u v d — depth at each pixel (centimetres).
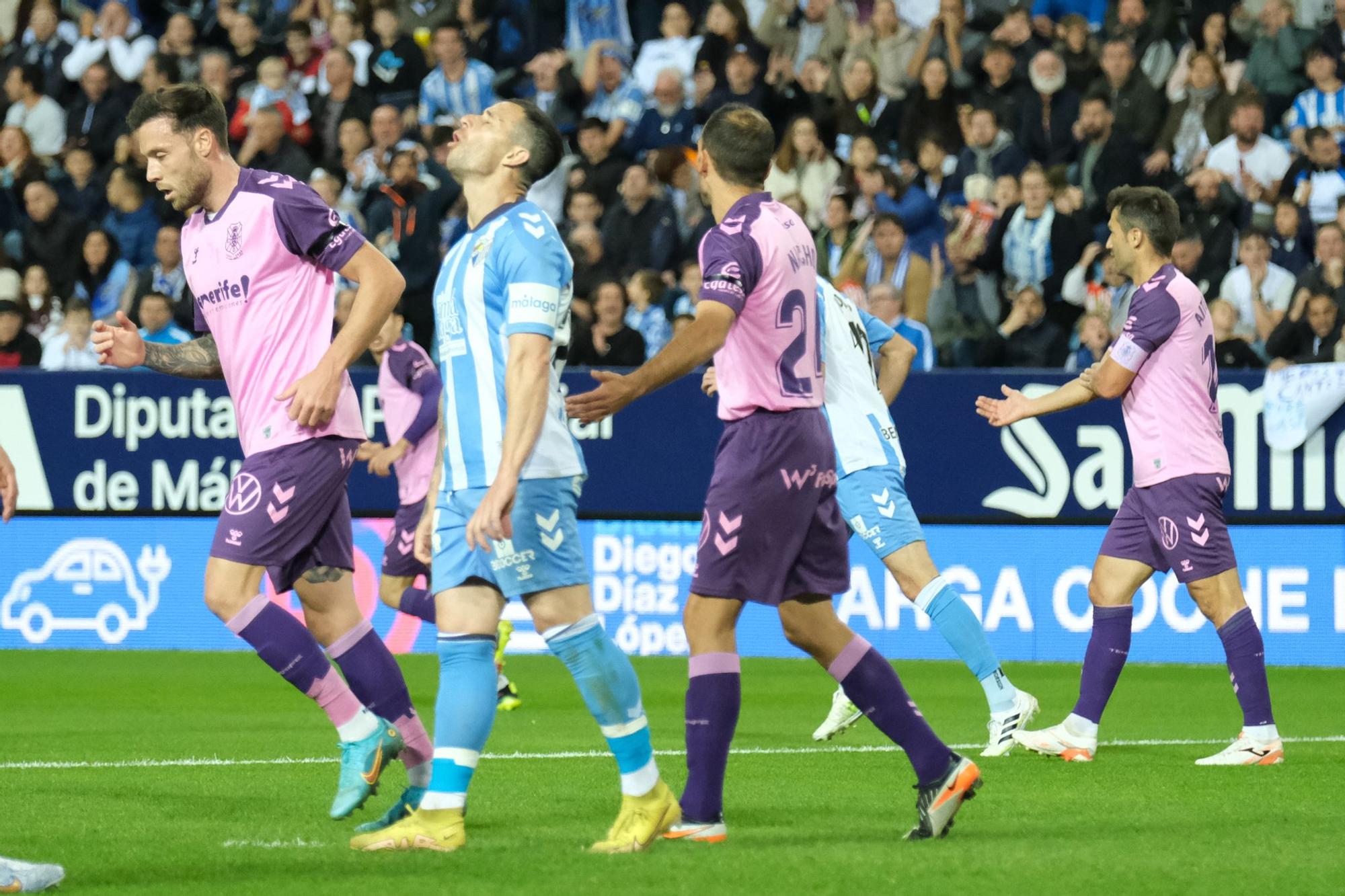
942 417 3709
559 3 5234
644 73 5122
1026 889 1268
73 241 4753
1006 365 4141
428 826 1476
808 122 4578
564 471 1466
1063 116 4475
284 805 1820
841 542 1546
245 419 1695
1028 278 4191
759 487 1500
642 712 1491
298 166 4778
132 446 4028
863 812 1759
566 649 1465
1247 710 2241
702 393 3806
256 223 1683
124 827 1648
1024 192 4197
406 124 4803
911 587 2333
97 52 5241
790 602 1540
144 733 2623
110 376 4031
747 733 2628
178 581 4025
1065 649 3675
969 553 3716
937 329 4250
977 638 2308
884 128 4725
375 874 1341
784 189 4603
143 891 1277
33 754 2336
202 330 1883
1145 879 1318
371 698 1703
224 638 4016
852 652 1539
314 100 4969
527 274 1428
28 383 4062
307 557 1709
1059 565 3672
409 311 4462
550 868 1358
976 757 2312
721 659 1524
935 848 1469
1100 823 1667
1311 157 4297
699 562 1523
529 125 1503
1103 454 3647
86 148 5053
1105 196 4384
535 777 2067
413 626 3972
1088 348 3953
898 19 4850
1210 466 2269
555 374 1478
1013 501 3688
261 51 5284
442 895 1244
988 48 4606
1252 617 2262
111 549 4059
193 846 1509
